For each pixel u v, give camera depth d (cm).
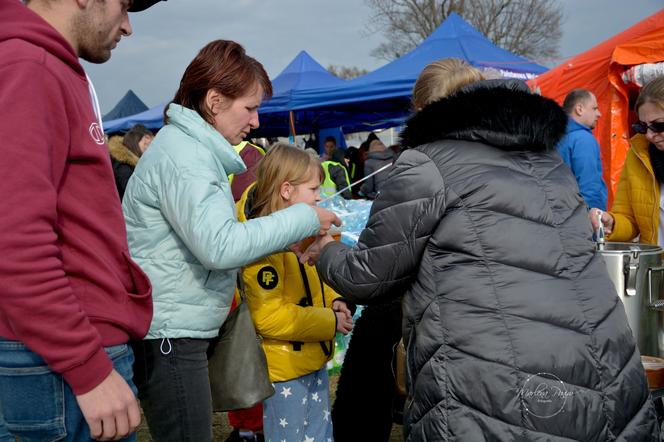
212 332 180
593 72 609
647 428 141
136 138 489
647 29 569
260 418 295
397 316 258
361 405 261
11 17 119
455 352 141
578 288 143
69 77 124
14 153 109
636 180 286
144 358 174
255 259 168
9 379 121
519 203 145
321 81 1023
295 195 228
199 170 168
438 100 159
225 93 183
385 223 152
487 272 142
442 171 150
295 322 220
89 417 119
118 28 140
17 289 108
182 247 174
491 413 135
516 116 149
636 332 211
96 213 129
